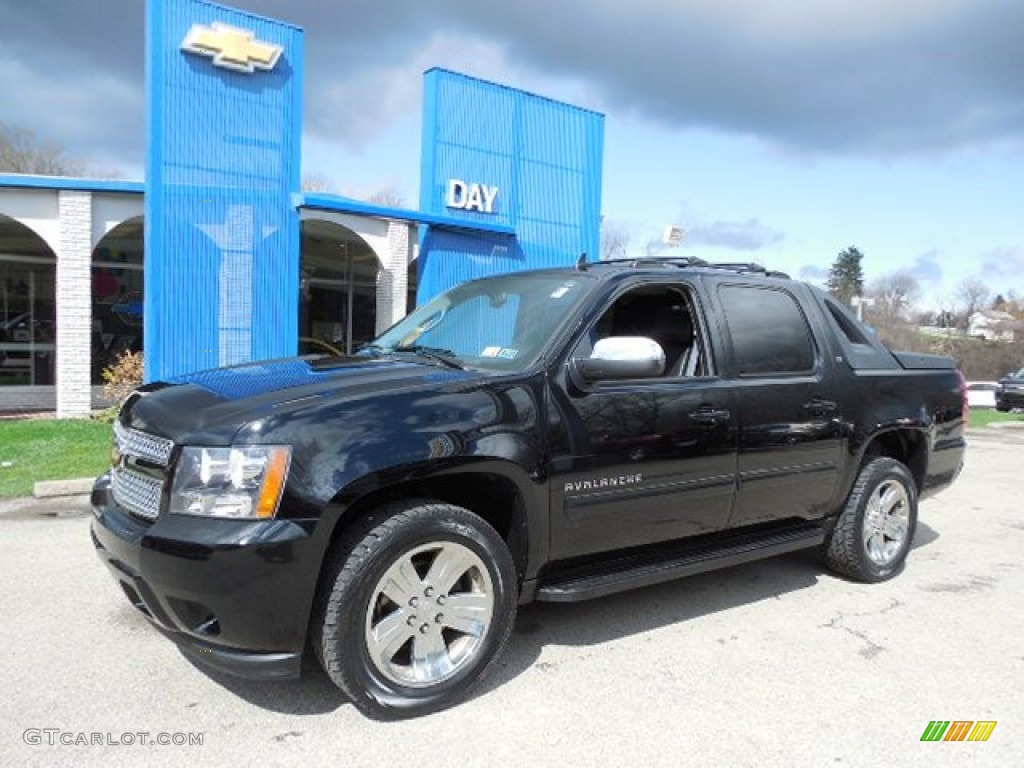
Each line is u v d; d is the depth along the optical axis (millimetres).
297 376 3727
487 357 4047
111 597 4621
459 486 3758
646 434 4031
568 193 16172
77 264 12508
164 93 11297
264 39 12016
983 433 17516
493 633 3557
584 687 3703
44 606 4473
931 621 4695
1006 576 5680
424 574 3488
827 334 5109
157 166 11320
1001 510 8164
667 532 4238
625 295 4375
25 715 3303
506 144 15242
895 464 5430
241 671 3141
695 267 4832
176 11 11312
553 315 4109
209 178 11734
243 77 11891
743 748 3223
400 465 3258
